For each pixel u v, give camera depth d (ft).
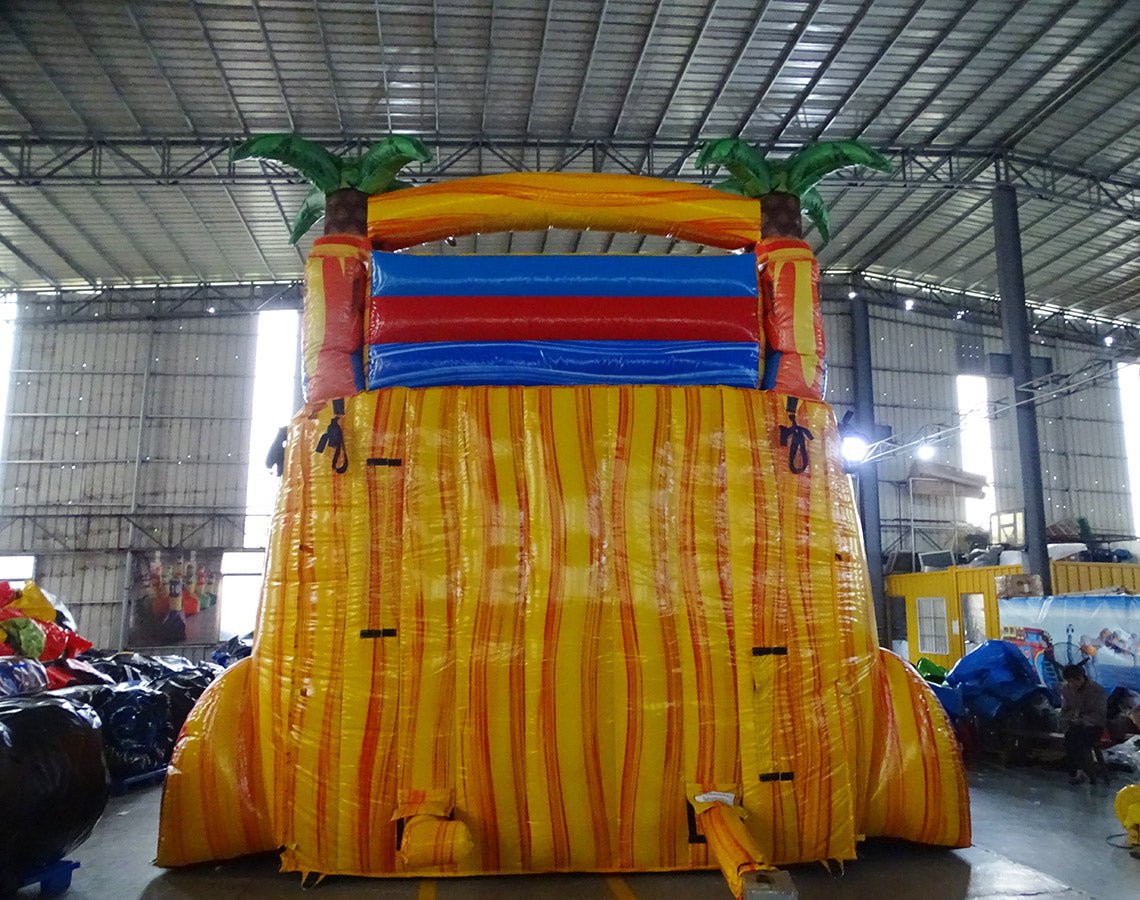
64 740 13.17
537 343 15.12
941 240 67.77
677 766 13.74
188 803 14.21
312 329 15.38
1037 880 13.89
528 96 46.39
